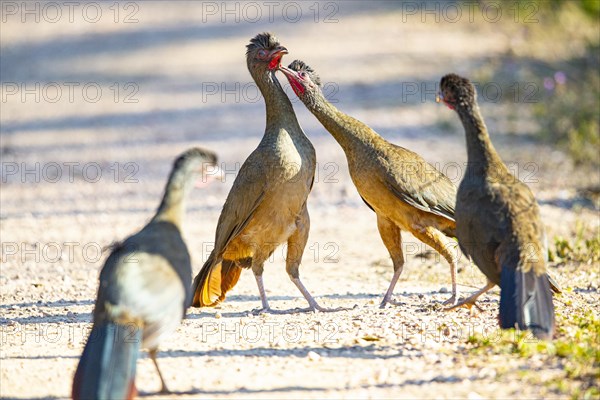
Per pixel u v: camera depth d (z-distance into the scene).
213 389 8.48
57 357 9.60
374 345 9.77
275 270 14.61
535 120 24.33
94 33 43.78
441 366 8.91
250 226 11.49
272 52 11.72
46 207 19.44
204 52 37.56
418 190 11.36
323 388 8.45
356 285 13.33
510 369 8.68
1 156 24.83
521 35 32.34
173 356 9.58
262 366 9.17
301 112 28.11
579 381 8.29
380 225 11.95
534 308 8.98
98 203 19.69
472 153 10.05
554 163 21.11
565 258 13.91
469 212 9.83
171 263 8.38
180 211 8.98
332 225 17.53
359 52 33.66
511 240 9.40
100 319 7.89
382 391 8.31
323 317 11.10
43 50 40.91
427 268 14.17
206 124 27.59
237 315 11.49
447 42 33.75
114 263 8.24
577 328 9.77
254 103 30.27
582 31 31.62
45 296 12.68
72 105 31.39
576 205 17.73
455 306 10.86
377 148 11.59
